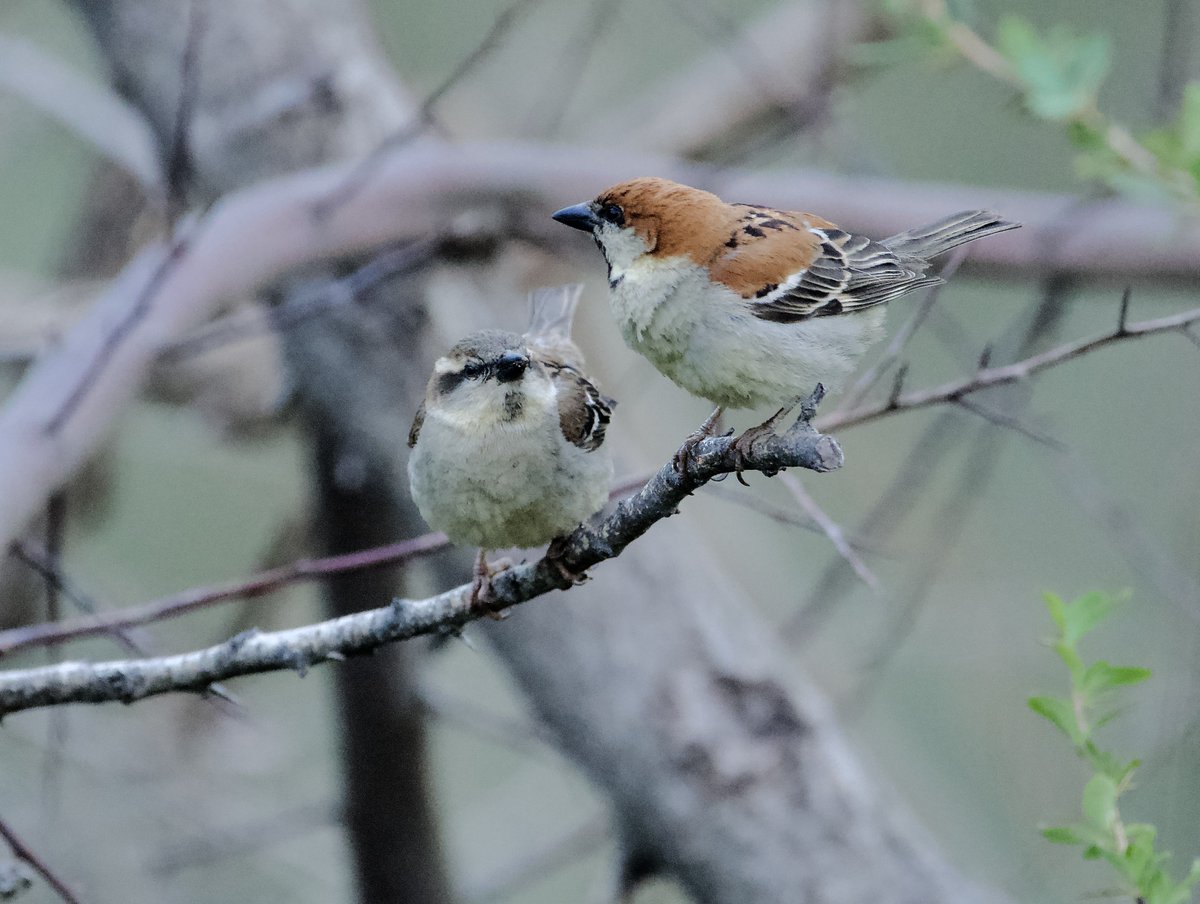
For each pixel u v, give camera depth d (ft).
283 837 42.24
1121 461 48.24
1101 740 40.60
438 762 46.57
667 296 28.66
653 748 38.63
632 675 38.78
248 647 23.53
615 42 57.31
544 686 39.34
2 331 44.88
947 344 38.68
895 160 54.85
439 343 40.68
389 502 41.73
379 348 40.22
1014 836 44.57
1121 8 48.32
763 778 38.52
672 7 51.93
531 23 54.19
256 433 48.37
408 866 41.91
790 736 39.09
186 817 43.86
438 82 51.11
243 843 41.91
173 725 45.96
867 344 30.58
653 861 39.60
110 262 51.67
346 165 39.17
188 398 46.98
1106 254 37.58
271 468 53.78
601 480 26.45
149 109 42.47
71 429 31.96
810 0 50.42
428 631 23.53
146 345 33.86
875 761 45.78
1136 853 20.95
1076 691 22.20
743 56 43.98
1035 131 52.95
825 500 50.37
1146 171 26.71
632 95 57.72
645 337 29.25
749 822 38.37
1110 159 26.94
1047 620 45.34
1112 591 30.68
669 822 38.75
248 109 41.63
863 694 41.04
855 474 50.14
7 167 55.88
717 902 39.04
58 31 58.18
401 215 38.27
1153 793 36.14
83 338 33.78
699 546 41.93
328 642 23.49
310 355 40.83
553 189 38.99
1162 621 41.52
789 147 50.16
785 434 20.35
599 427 26.25
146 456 51.85
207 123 41.83
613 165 39.24
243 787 46.19
